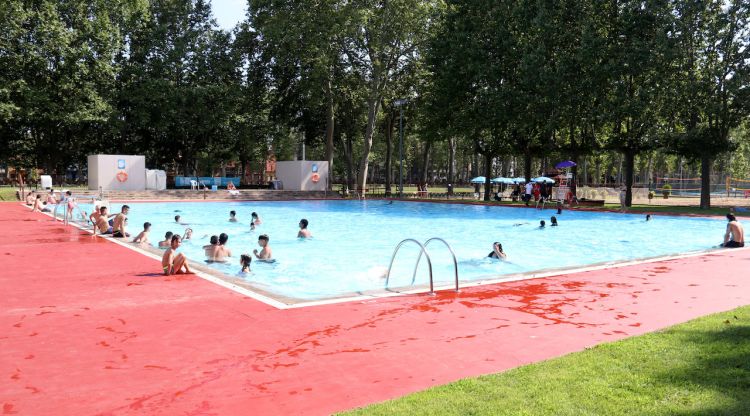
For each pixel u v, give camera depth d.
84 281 10.11
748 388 4.57
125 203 37.72
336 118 57.75
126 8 48.69
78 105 43.75
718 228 24.31
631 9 34.62
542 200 36.25
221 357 5.77
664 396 4.45
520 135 41.41
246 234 20.81
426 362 5.67
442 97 43.38
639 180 91.56
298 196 48.91
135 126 52.25
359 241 19.17
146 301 8.43
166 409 4.43
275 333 6.70
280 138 60.72
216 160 69.50
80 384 4.97
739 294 9.35
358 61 50.81
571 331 6.94
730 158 80.00
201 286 9.67
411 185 95.94
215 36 53.34
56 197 32.72
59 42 42.16
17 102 42.38
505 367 5.52
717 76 33.97
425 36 47.69
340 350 6.05
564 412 4.14
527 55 36.31
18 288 9.41
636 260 13.38
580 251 17.09
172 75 50.94
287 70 53.03
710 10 34.59
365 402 4.59
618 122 36.31
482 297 8.97
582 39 34.56
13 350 5.95
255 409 4.45
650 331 6.82
